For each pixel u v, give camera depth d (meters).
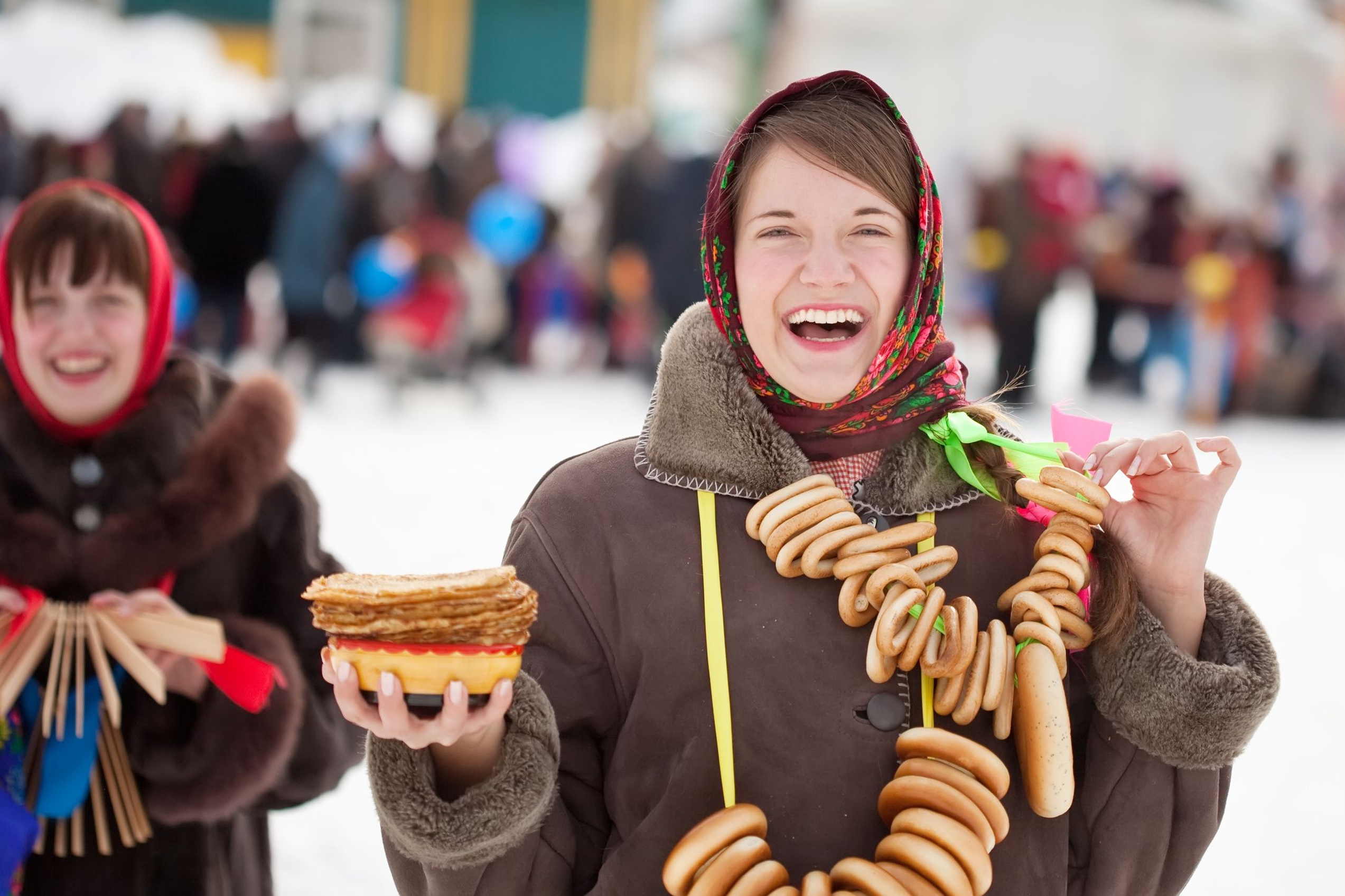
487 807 1.69
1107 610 1.88
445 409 11.88
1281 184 14.45
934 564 1.86
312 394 11.70
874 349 1.89
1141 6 23.30
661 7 22.23
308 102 17.75
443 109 16.05
